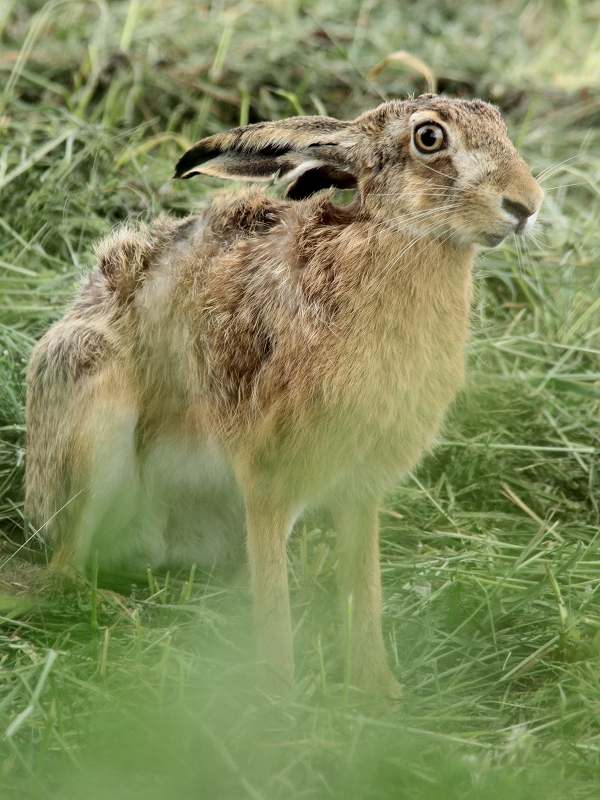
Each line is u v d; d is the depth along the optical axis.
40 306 18.03
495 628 13.61
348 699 12.10
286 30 26.09
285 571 12.69
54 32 24.88
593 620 13.30
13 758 10.29
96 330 14.12
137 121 22.78
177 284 13.59
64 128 21.02
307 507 13.34
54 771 10.32
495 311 19.53
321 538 15.59
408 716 11.59
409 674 12.80
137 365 14.05
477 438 17.25
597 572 14.34
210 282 13.28
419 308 12.00
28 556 15.18
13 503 15.94
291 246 12.58
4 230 19.45
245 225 13.45
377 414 12.18
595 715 11.57
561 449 16.89
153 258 14.12
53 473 14.45
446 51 26.47
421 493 16.30
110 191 20.00
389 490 13.02
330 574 14.48
